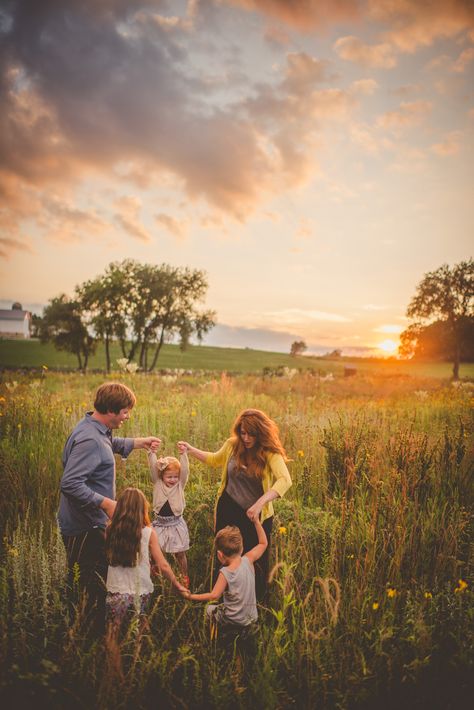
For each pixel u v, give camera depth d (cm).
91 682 233
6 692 212
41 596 275
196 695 229
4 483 486
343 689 241
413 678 235
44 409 760
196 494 452
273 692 234
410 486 445
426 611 293
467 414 946
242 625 288
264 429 350
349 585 324
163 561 293
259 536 321
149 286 4378
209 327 4638
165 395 1202
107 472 316
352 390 2038
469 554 347
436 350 5353
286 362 6981
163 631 289
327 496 470
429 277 5100
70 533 306
